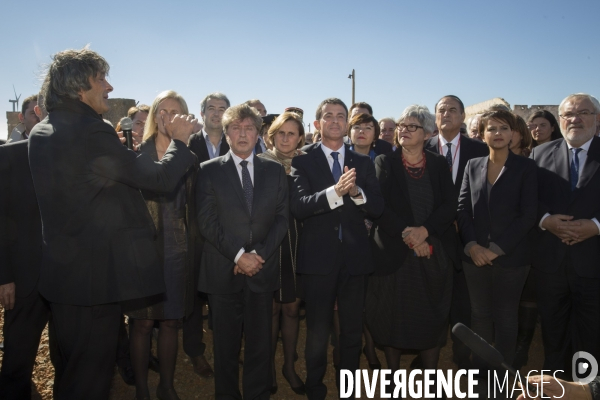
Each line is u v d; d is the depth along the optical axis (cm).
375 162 345
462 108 381
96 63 213
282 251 322
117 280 215
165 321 307
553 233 318
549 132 459
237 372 297
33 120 331
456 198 326
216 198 291
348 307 305
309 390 304
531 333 382
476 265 319
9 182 271
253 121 294
